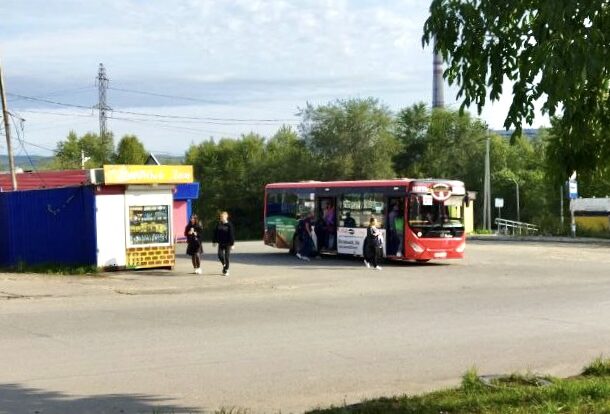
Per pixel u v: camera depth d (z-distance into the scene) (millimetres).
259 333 12727
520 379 8727
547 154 7262
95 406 7910
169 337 12227
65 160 93688
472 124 78938
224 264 23500
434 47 6820
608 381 8305
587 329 13383
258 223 79125
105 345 11438
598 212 59438
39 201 24703
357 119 72875
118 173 23453
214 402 8195
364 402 7664
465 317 14820
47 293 18375
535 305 16703
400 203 27641
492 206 80750
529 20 6387
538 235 53531
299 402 8242
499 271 25516
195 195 50406
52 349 11055
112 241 23797
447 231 27609
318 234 30938
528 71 5980
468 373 8758
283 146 82812
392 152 74625
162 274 23406
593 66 5188
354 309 15992
